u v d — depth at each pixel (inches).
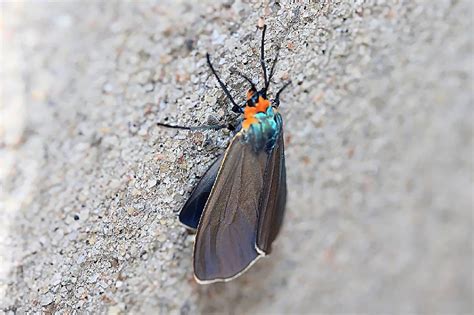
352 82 8.2
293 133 8.1
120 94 7.8
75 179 7.7
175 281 7.7
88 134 7.8
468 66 8.5
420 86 8.4
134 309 7.6
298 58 7.9
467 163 8.7
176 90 7.7
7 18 8.1
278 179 7.3
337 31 8.0
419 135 8.5
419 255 8.6
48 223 7.6
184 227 7.7
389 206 8.6
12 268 7.5
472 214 8.7
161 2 7.9
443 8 8.4
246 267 7.3
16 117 7.9
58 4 8.1
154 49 7.9
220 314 7.9
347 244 8.4
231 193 7.2
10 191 7.7
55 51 8.0
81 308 7.5
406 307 8.5
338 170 8.3
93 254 7.6
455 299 8.6
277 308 8.1
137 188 7.7
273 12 7.8
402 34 8.3
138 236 7.7
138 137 7.7
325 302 8.3
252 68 7.7
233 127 7.5
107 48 7.9
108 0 8.0
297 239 8.3
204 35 7.8
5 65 8.0
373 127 8.3
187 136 7.6
